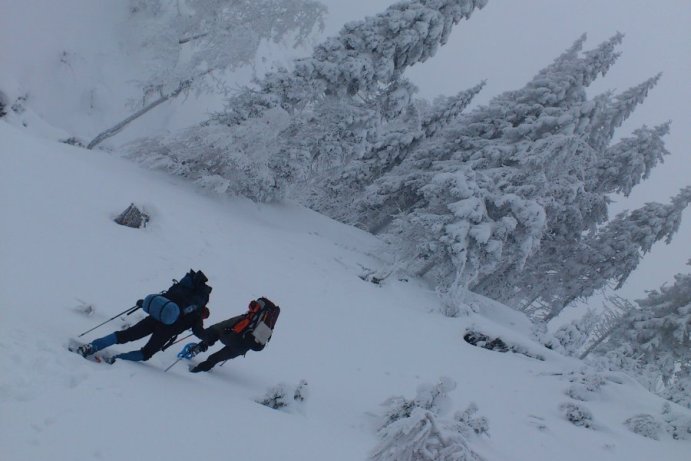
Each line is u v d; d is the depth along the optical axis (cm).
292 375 990
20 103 2908
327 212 3919
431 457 566
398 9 3058
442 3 3048
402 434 580
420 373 1369
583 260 3972
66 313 732
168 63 3659
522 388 1525
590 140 4162
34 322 636
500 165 3400
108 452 431
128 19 3959
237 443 552
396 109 3098
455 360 1591
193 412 576
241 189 2858
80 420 456
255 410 682
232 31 3209
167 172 2753
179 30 3628
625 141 4106
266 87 2911
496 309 2958
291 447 610
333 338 1362
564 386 1590
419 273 2841
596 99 3466
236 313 1181
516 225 2912
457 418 1009
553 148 3069
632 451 1259
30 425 420
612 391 1584
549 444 1166
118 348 704
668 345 3644
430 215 2661
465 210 2603
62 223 1121
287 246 2222
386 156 3791
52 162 1509
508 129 3472
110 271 1020
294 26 3309
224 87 3055
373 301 1853
